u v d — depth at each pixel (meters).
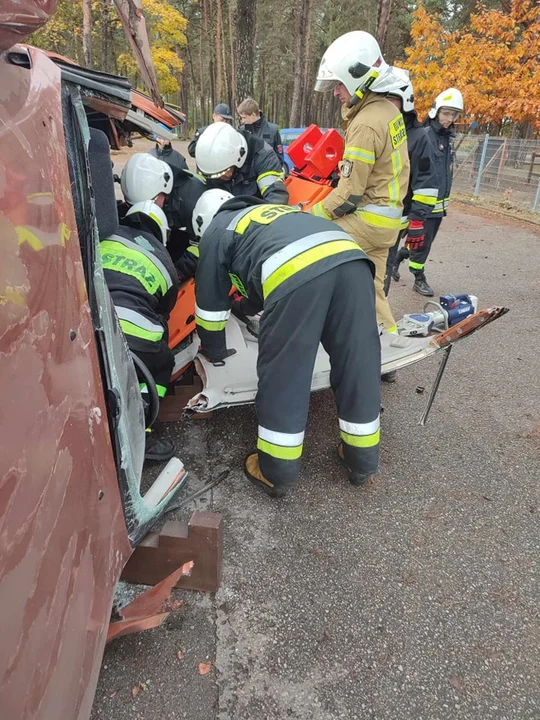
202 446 2.89
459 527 2.40
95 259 1.34
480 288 5.73
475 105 12.82
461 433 3.10
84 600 1.14
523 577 2.16
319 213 3.44
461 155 12.66
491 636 1.90
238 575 2.10
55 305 1.02
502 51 12.62
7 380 0.82
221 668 1.75
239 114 6.66
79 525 1.12
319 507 2.48
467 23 21.83
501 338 4.45
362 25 30.88
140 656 1.77
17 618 0.84
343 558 2.21
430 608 2.00
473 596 2.06
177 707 1.62
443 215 5.12
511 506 2.54
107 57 17.83
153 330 2.26
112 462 1.36
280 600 2.00
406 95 3.66
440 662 1.80
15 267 0.86
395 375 3.60
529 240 7.96
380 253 3.52
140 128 2.81
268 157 3.82
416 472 2.75
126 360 1.71
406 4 27.45
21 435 0.86
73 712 1.06
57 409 1.01
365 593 2.05
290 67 38.84
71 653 1.05
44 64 1.18
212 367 2.78
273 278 2.16
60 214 1.07
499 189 11.27
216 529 1.89
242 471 2.71
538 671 1.79
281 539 2.29
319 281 2.11
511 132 20.48
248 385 2.64
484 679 1.75
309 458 2.82
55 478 0.99
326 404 3.32
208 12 26.88
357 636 1.88
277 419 2.27
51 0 0.84
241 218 2.38
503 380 3.75
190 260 3.07
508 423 3.23
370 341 2.25
